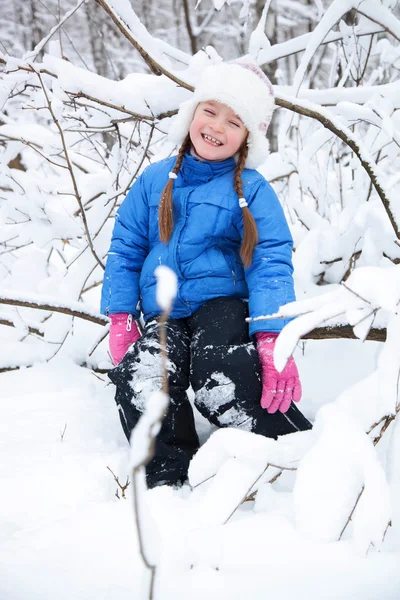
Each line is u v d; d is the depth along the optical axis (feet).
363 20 9.00
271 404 5.46
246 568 3.42
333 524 3.56
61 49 8.28
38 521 4.49
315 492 3.59
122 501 4.35
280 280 5.87
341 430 3.66
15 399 7.16
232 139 6.16
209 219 6.10
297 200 9.14
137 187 6.67
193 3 33.35
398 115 8.27
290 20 25.98
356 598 3.18
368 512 3.40
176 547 3.52
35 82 8.64
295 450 4.05
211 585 3.27
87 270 8.47
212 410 5.51
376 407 3.88
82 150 10.37
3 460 5.59
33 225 9.07
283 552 3.51
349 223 8.27
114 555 3.58
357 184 9.27
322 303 3.90
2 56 7.59
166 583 3.29
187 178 6.35
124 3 7.78
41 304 7.55
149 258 6.30
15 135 9.48
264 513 4.06
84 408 6.95
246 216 5.98
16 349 8.46
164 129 8.64
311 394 7.20
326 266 8.37
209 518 3.79
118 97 7.63
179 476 5.32
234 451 4.02
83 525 3.96
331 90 8.41
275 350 3.76
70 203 9.32
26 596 3.25
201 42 31.35
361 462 3.54
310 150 9.43
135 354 5.70
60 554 3.62
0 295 7.43
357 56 9.27
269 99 6.40
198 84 6.38
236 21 27.48
